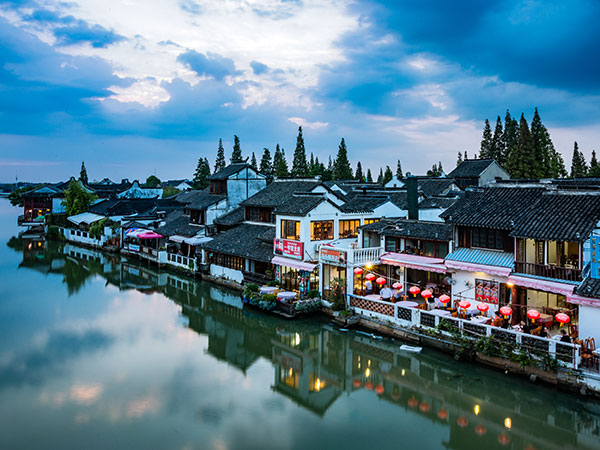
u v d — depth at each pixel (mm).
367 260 32938
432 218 35625
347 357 27281
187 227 59688
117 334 31562
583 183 29047
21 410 20625
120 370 25375
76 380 23922
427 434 18812
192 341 30469
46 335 30969
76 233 76000
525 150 70188
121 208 78375
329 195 41562
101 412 20547
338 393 22875
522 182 30219
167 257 56000
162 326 33594
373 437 18578
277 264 37875
